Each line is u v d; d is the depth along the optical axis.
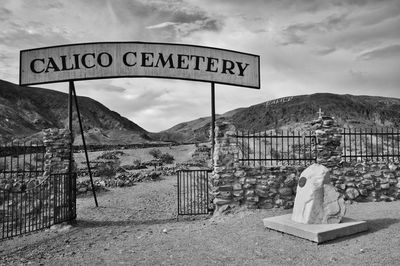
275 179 9.65
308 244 6.27
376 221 7.54
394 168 10.37
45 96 135.88
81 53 10.04
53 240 7.64
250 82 10.84
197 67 10.49
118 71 10.12
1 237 8.02
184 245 6.73
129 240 7.40
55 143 9.45
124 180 18.28
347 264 5.15
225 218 9.02
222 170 9.55
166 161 35.00
